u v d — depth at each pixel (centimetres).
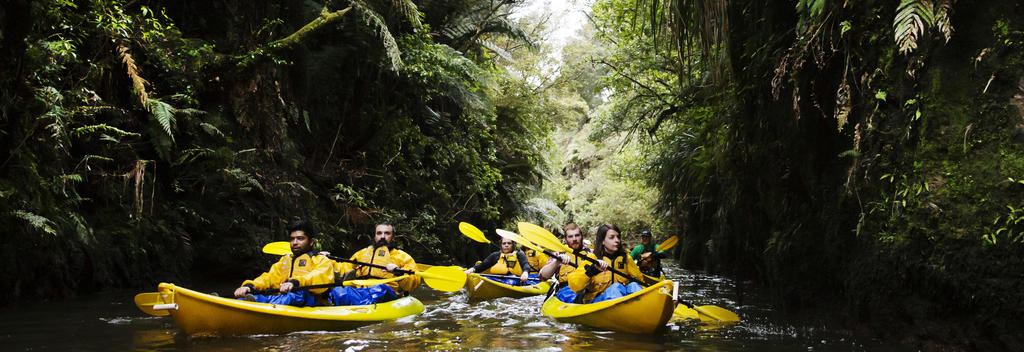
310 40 944
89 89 638
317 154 996
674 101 1025
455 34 1288
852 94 422
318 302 494
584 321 477
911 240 359
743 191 640
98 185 638
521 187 1602
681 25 502
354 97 1055
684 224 1388
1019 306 299
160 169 725
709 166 808
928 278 347
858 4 404
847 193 411
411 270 566
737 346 389
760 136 557
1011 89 326
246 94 829
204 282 752
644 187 1476
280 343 392
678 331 447
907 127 370
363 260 582
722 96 664
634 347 388
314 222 900
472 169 1355
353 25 976
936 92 355
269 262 805
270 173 853
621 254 514
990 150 328
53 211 559
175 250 713
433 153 1238
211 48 789
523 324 485
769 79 510
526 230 600
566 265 570
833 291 455
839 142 447
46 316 470
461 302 650
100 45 658
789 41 481
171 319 470
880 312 382
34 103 545
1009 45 327
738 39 566
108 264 618
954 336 332
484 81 1248
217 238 765
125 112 689
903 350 355
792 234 507
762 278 755
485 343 400
